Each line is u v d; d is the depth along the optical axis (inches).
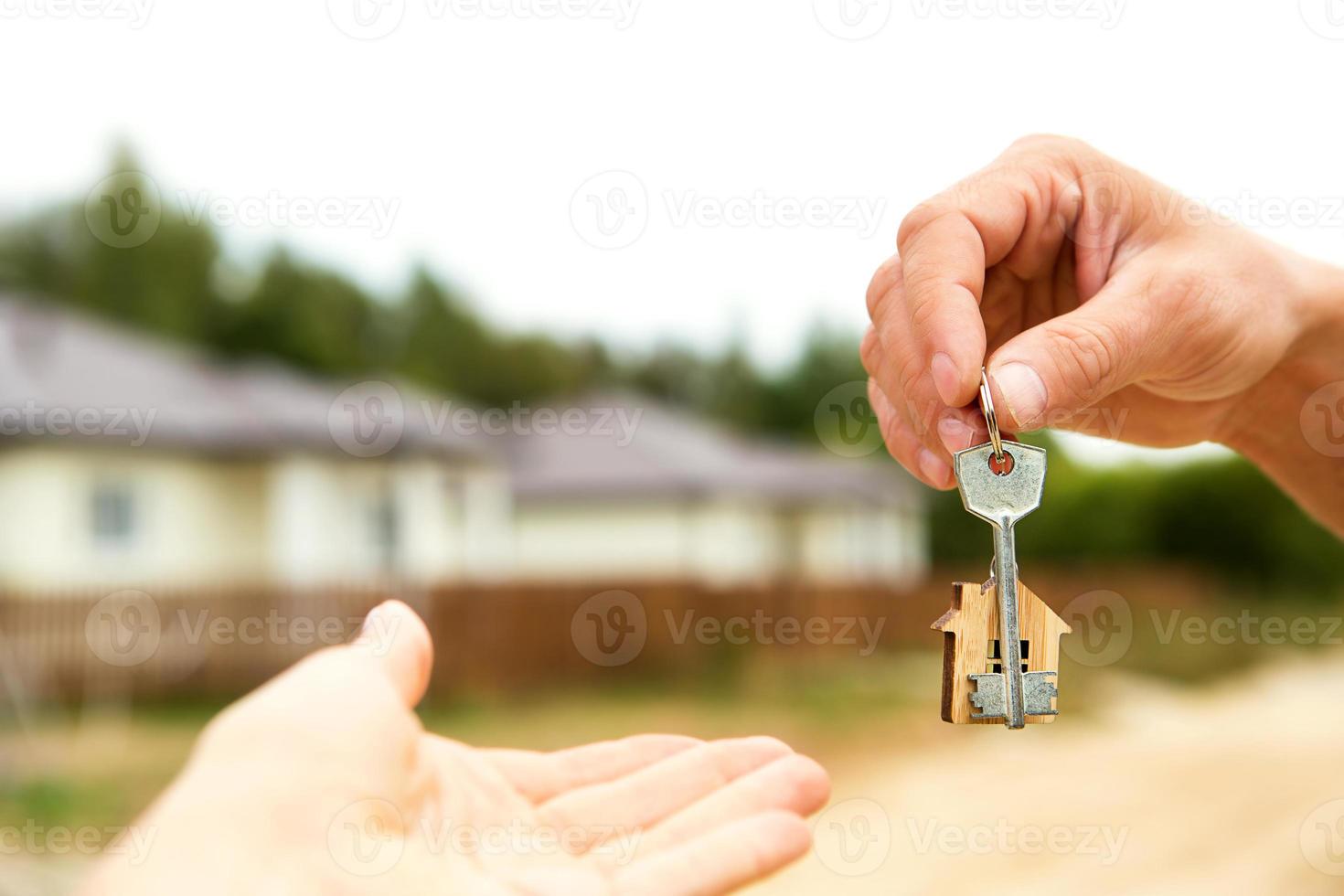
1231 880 219.9
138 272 1301.7
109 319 1284.4
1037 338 60.0
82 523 520.1
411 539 635.5
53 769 329.7
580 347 1733.5
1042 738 422.0
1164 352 67.2
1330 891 208.7
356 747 42.1
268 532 585.3
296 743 41.4
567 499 808.9
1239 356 71.5
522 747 390.9
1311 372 76.5
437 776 49.4
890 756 380.8
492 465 758.5
